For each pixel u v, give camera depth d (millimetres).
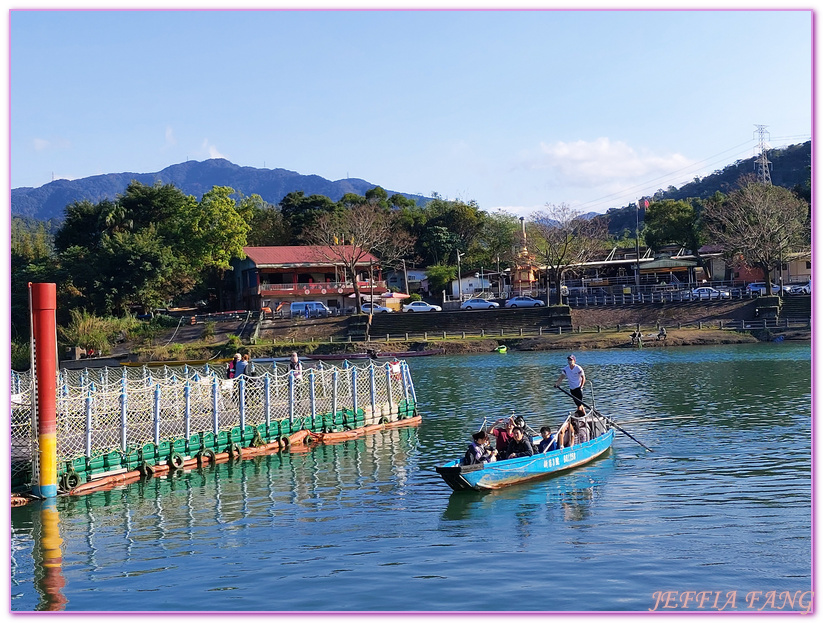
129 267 91188
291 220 124938
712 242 105375
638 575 14531
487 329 84312
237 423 27547
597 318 85312
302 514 19484
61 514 19984
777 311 79375
